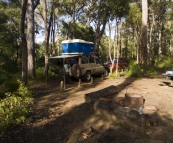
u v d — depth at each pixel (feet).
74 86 35.78
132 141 13.12
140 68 50.03
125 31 115.96
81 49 45.50
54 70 42.45
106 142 13.12
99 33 69.51
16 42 101.96
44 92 30.76
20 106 17.61
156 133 14.20
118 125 15.84
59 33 115.14
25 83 30.76
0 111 15.80
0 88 24.85
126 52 157.38
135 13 68.03
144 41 55.01
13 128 15.57
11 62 84.07
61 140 13.65
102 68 47.80
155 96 24.90
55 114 19.12
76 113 19.20
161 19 109.40
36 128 15.67
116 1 43.80
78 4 83.15
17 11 92.84
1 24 84.07
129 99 20.94
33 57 45.93
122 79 42.27
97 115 18.31
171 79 33.86
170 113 18.25
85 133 14.56
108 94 24.95
